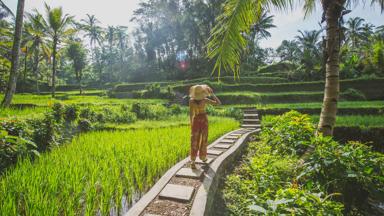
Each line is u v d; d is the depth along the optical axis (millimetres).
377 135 10328
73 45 39531
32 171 3674
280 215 2514
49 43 28141
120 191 3441
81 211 3154
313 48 34781
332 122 4691
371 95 24250
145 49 48219
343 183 3848
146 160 4812
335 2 4461
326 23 4676
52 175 3494
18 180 3340
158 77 43938
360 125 10805
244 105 19438
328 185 3865
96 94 33312
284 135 6160
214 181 4211
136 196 3855
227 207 3867
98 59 57906
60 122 8578
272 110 16047
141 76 45531
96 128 9891
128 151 5461
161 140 6738
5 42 24016
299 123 6199
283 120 7422
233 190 4414
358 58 31219
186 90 25781
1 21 29969
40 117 6727
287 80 32062
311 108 15617
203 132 4629
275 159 4965
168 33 45469
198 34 39969
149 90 26531
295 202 2738
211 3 35375
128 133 8195
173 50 47344
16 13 10992
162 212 3029
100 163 4453
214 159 5359
